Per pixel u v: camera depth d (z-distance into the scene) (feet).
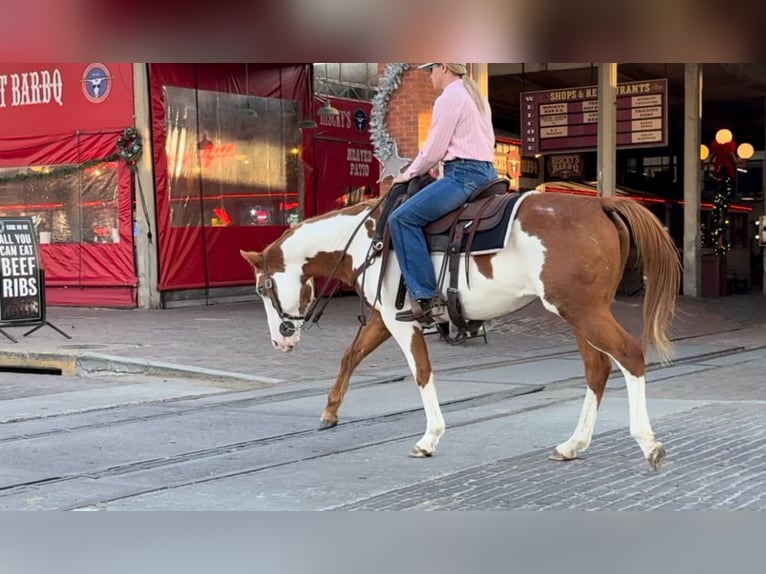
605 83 62.54
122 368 36.17
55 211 59.52
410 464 20.92
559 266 18.62
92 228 58.29
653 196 95.55
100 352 38.09
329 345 42.27
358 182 73.56
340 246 22.45
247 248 62.90
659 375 36.73
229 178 61.67
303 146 67.67
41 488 19.07
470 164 20.21
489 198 20.01
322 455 22.00
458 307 19.95
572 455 20.99
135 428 25.36
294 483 19.30
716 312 65.51
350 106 72.84
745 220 103.71
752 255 113.39
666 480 19.13
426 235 20.22
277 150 65.31
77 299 59.00
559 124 65.41
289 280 23.03
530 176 80.89
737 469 20.03
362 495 18.31
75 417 27.07
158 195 56.90
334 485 19.11
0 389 32.78
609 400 29.66
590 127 64.28
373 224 21.88
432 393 21.63
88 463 21.25
